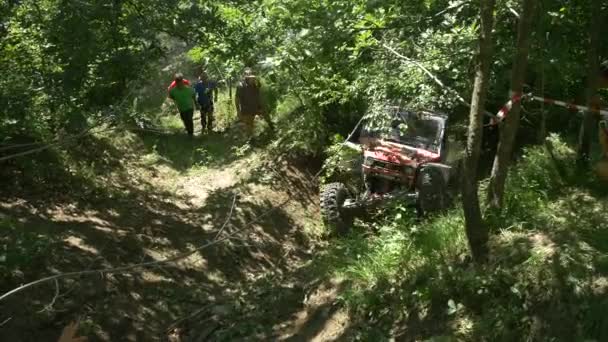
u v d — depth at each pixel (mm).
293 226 9266
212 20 6848
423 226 6723
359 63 6996
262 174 10352
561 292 4324
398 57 6668
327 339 5367
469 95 6941
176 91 13766
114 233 7410
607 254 4512
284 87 10062
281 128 11953
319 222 9602
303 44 5207
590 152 6930
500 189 5645
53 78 6508
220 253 7754
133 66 6547
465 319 4695
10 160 7914
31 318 5227
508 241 5203
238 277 7484
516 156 8688
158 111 15672
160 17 6781
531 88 7953
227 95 18594
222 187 10094
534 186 6281
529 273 4637
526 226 5453
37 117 7863
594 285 4242
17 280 5598
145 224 8055
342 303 5719
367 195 8594
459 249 5648
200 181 10617
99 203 8297
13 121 6672
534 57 6566
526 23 5086
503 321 4449
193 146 13031
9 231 6391
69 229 7082
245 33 6918
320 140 10758
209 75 13188
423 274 5406
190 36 7207
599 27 6141
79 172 8680
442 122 9289
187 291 6699
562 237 4961
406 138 9203
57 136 8375
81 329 5359
